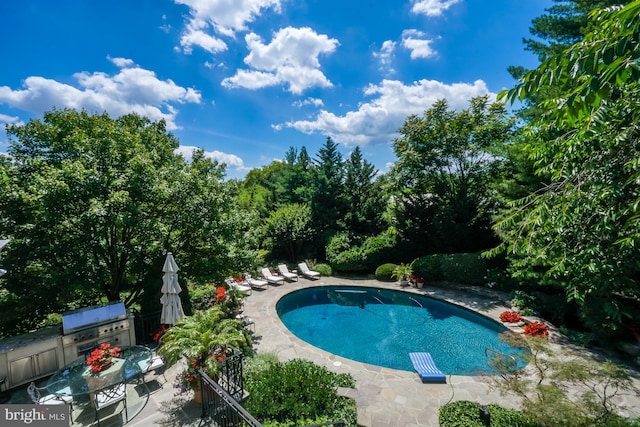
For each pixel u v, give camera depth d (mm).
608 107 3412
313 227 24922
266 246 24969
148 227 9359
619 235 3492
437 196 19500
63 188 8219
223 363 6051
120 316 8242
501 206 16594
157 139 15938
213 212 10914
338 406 6254
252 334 11164
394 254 20406
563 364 5812
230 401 4633
